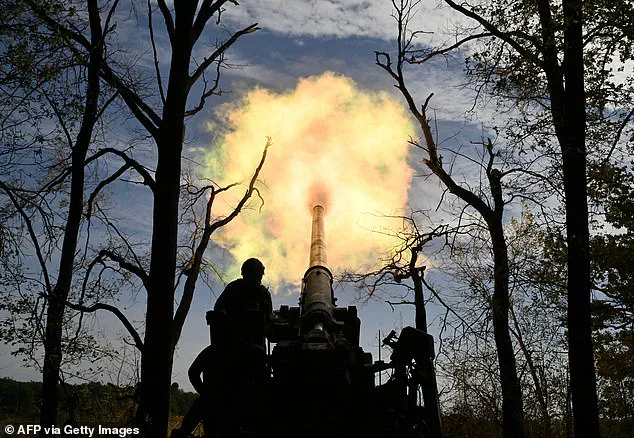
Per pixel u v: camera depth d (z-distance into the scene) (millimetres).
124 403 15547
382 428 11594
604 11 16469
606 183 18906
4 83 12969
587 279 16016
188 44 14344
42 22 13844
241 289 11719
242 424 11133
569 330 15875
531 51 17328
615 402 23156
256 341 11391
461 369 18828
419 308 18484
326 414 11234
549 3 17016
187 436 11289
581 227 16188
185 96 14234
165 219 13492
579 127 16578
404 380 12008
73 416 13898
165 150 13898
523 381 19797
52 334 13820
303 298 13820
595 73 17328
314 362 11164
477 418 18953
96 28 15078
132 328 14242
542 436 19625
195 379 11367
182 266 17297
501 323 18406
